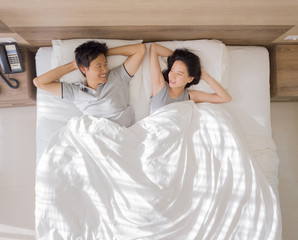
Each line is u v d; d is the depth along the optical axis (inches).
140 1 55.8
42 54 71.2
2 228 79.7
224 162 62.9
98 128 63.9
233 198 61.5
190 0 55.7
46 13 58.7
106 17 60.9
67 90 66.8
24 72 72.0
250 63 71.2
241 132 66.3
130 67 66.6
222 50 67.9
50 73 65.6
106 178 62.5
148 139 63.6
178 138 63.7
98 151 62.3
